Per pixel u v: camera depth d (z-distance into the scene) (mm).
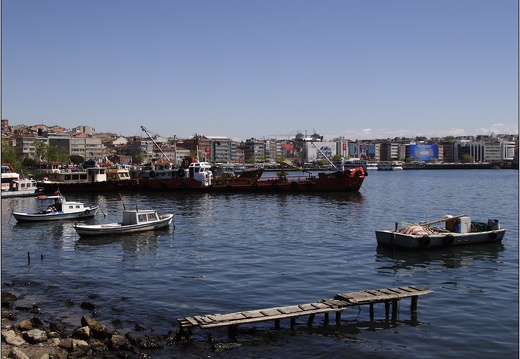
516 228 70562
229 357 26578
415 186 179125
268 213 88750
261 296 36594
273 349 27578
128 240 60844
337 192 130375
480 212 91938
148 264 47531
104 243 59219
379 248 54031
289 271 43875
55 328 29516
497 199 120188
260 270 44312
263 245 56469
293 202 109438
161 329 30188
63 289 39000
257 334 29453
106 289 38844
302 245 56188
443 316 32469
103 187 145375
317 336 29266
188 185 139250
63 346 26688
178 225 73625
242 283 40000
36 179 196750
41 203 114125
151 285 39781
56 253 53781
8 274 44094
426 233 52906
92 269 45844
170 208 100188
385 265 46281
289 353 27141
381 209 95688
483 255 50406
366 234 63844
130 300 35812
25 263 48781
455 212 91375
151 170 147375
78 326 30516
